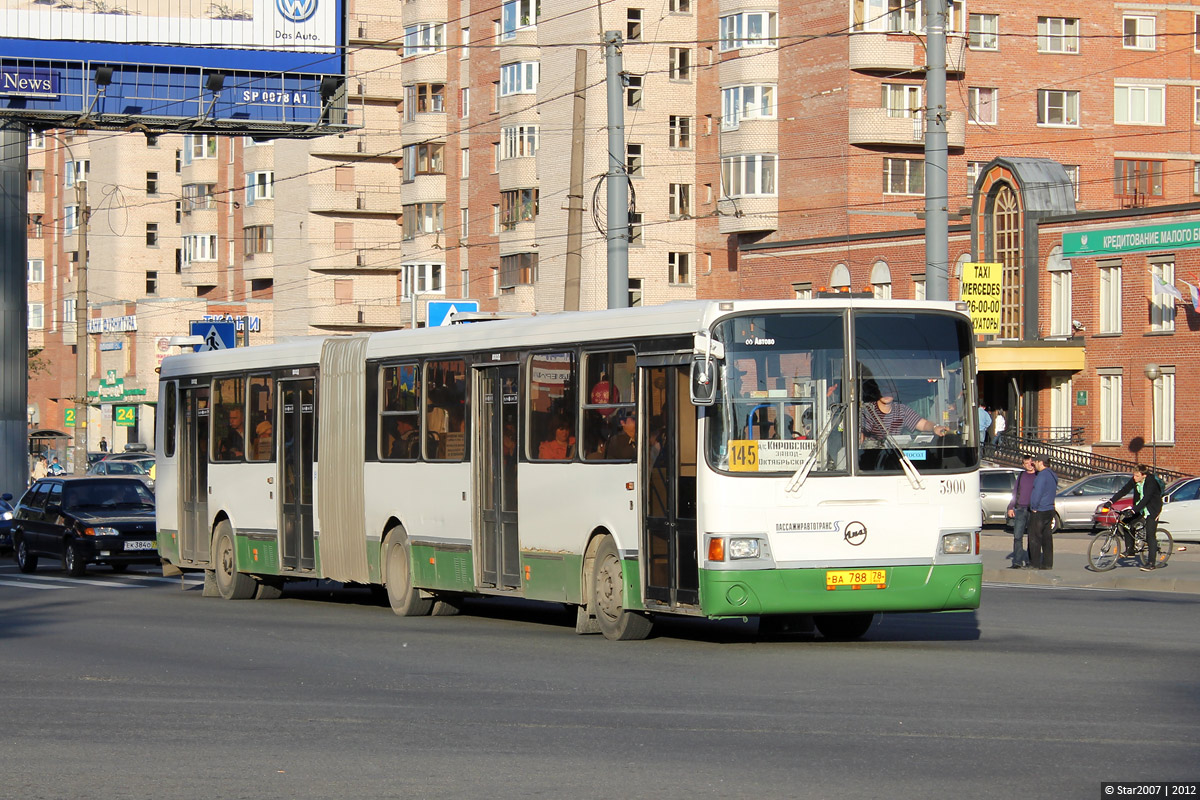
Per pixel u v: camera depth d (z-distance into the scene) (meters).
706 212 99.06
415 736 14.73
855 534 20.53
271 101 56.44
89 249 141.62
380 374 28.19
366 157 124.50
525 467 24.39
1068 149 93.69
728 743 14.09
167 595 34.09
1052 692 16.98
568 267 38.97
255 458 32.09
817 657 20.44
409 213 112.75
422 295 111.62
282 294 127.12
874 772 12.66
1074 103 93.94
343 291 125.19
